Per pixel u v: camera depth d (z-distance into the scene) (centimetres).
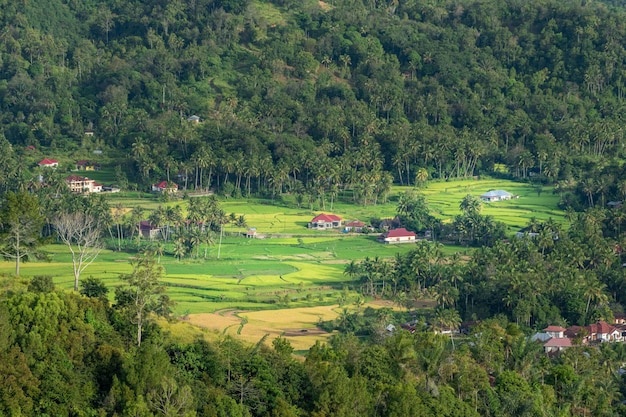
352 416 18688
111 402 17462
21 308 18588
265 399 19025
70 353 18400
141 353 18138
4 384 16888
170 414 17162
